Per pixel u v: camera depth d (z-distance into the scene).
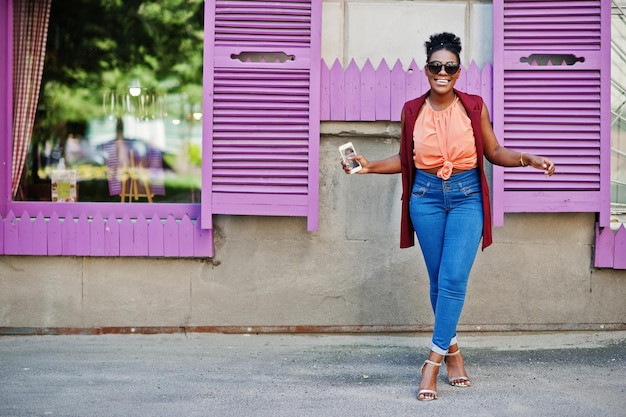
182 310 5.71
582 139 5.46
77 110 6.08
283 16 5.45
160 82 6.11
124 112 6.09
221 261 5.68
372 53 5.68
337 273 5.68
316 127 5.44
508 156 4.54
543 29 5.46
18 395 4.50
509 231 5.65
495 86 5.45
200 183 6.05
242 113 5.44
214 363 5.12
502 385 4.67
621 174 5.96
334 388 4.63
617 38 5.93
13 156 5.95
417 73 5.54
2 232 5.63
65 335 5.71
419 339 5.65
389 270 5.69
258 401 4.40
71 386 4.66
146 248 5.62
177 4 6.12
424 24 5.68
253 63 5.45
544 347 5.43
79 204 5.96
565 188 5.48
